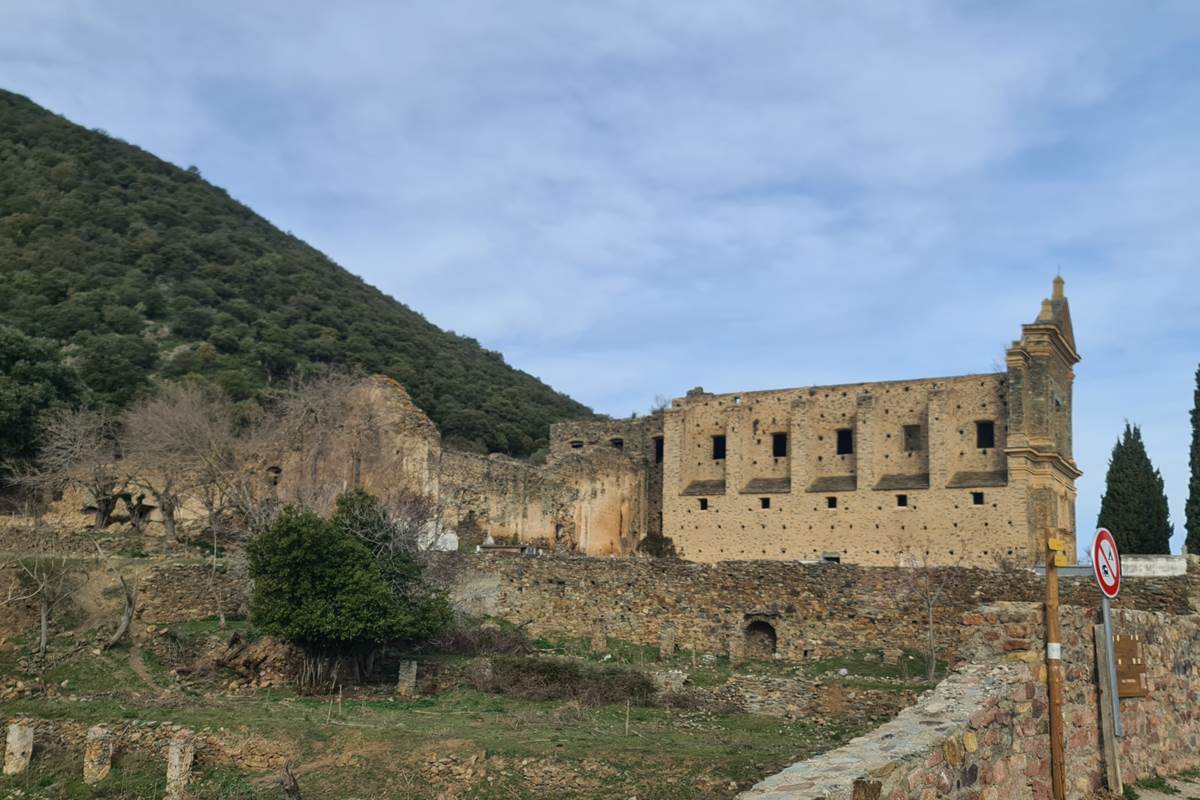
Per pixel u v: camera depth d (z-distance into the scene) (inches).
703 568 2078.0
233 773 1299.2
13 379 2849.4
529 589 2197.3
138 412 2755.9
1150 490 2541.8
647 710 1582.2
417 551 1979.6
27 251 4574.3
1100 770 757.9
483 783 1195.9
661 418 3275.1
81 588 1891.0
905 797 535.2
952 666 737.0
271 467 2689.5
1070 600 1738.4
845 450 2861.7
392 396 2650.1
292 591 1707.7
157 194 5649.6
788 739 1391.5
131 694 1572.3
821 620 1941.4
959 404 2684.5
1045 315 2657.5
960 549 2571.4
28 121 5885.8
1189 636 946.7
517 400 5036.9
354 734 1334.9
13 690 1567.4
